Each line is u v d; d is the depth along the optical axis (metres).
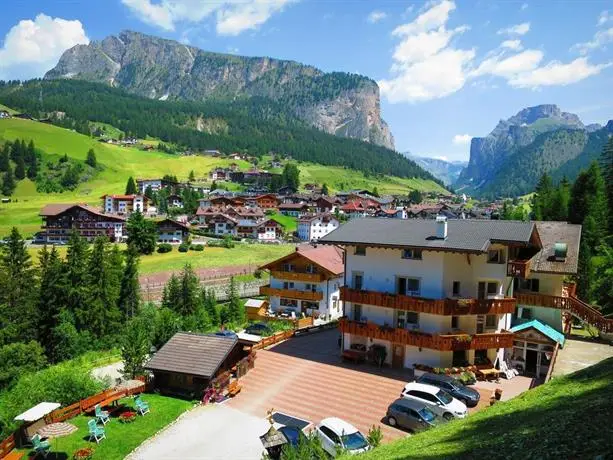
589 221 75.31
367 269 42.56
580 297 58.66
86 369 45.38
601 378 21.53
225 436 29.58
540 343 39.06
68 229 149.75
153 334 49.31
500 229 39.06
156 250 130.38
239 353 41.38
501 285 39.53
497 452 15.30
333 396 35.53
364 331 41.84
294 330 52.47
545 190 123.06
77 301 69.38
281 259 71.25
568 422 15.98
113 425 30.80
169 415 32.44
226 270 114.56
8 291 66.19
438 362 38.88
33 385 35.12
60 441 28.44
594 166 90.94
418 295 39.97
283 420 30.77
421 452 17.84
